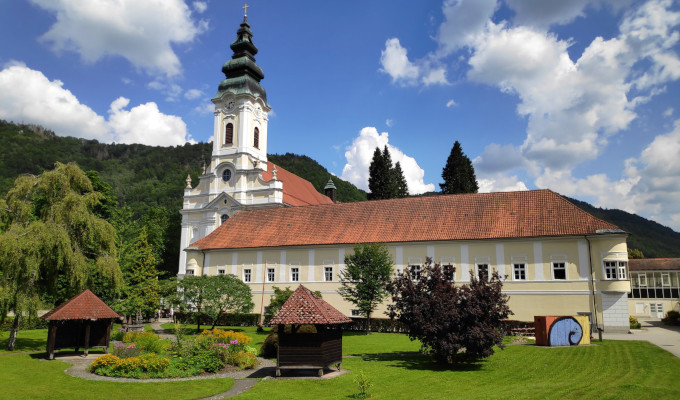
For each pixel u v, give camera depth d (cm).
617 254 3934
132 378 2222
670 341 3119
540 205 4459
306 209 5544
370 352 2980
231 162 7175
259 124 7594
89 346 2927
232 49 7588
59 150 16625
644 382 1844
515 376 2131
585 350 2719
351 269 4134
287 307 2247
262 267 5203
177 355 2612
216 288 4162
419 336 2506
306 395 1853
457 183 8012
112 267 3338
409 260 4569
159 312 6181
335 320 2234
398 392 1869
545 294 4097
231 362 2500
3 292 2923
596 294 3956
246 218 5766
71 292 3291
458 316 2361
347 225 5081
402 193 9719
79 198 3306
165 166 18125
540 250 4172
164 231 8694
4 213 3194
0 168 13450
